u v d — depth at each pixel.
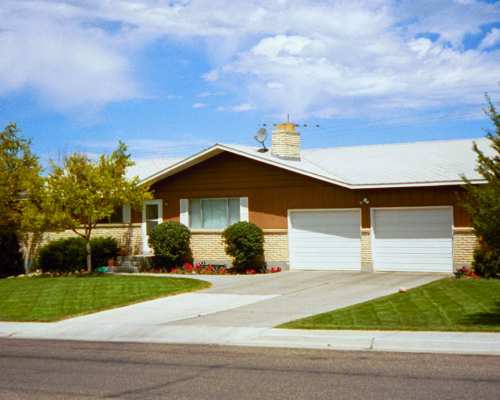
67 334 14.97
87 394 9.28
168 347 13.03
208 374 10.35
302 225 25.88
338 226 25.19
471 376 9.64
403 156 26.64
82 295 20.11
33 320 16.75
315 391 9.02
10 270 30.42
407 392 8.80
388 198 24.05
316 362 11.01
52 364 11.62
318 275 23.97
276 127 27.52
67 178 25.16
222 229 27.28
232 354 12.00
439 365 10.48
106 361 11.77
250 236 25.55
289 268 25.98
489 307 15.48
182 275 25.83
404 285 20.39
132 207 27.08
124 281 22.95
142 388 9.55
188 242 27.70
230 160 27.28
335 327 13.71
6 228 29.88
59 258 28.56
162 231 27.06
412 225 23.72
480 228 13.04
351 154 28.38
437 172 23.56
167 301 18.86
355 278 22.66
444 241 23.16
